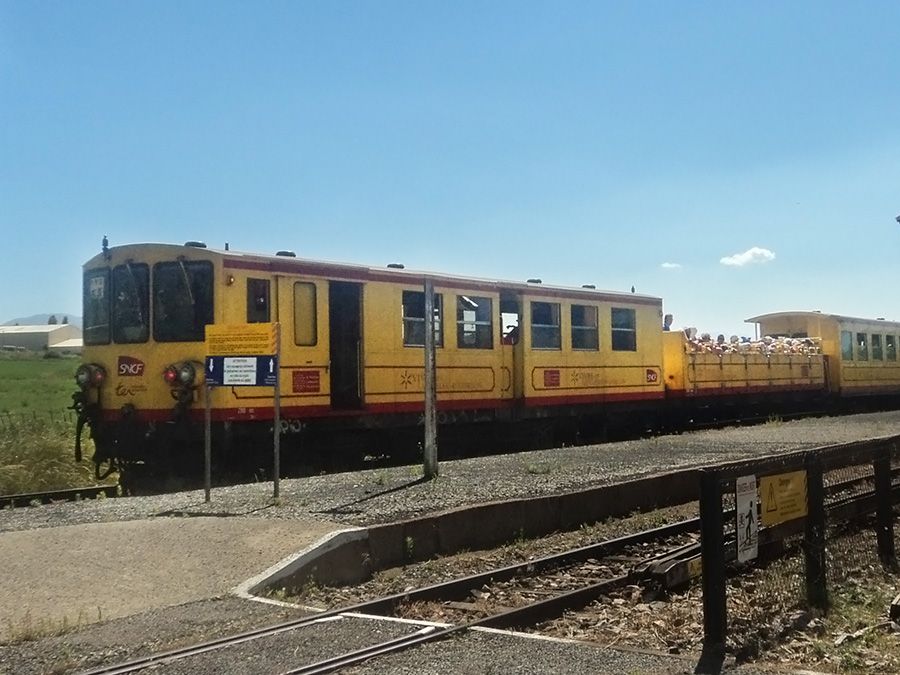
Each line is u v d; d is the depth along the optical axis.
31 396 34.38
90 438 17.41
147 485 15.86
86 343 16.19
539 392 20.73
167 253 15.42
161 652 6.35
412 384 18.09
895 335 37.94
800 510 7.96
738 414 29.77
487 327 19.78
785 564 8.19
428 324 14.23
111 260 15.91
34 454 16.33
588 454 17.83
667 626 7.52
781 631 7.12
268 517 10.27
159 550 9.05
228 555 8.88
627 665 6.03
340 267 16.80
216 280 15.04
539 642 6.55
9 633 6.86
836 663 6.36
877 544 9.71
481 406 19.45
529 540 11.38
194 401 15.05
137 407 15.50
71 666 6.14
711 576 6.66
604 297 22.80
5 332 95.25
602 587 8.73
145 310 15.54
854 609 7.99
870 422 26.50
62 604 7.61
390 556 9.77
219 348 11.97
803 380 31.88
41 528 9.98
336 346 17.30
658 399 24.56
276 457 11.75
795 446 19.19
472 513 10.83
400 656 6.20
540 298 20.92
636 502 13.48
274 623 7.05
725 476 6.92
